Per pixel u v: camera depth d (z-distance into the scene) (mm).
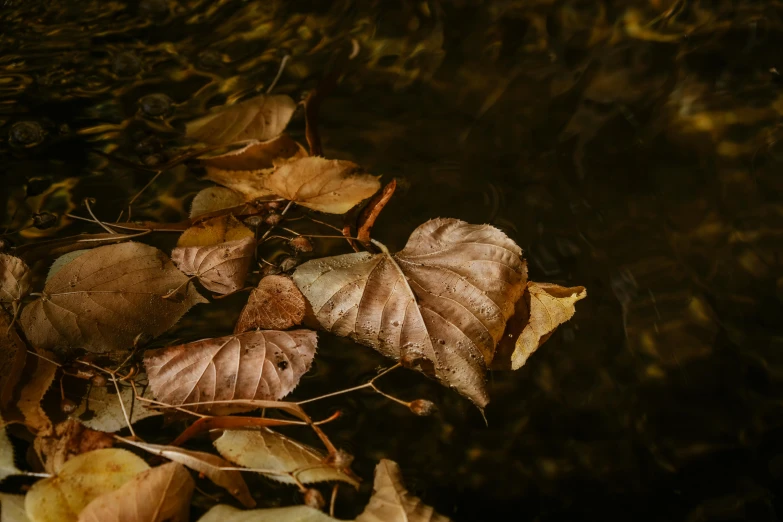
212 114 721
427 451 626
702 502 615
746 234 672
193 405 624
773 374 639
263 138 704
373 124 716
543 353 646
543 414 634
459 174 696
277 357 633
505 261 647
